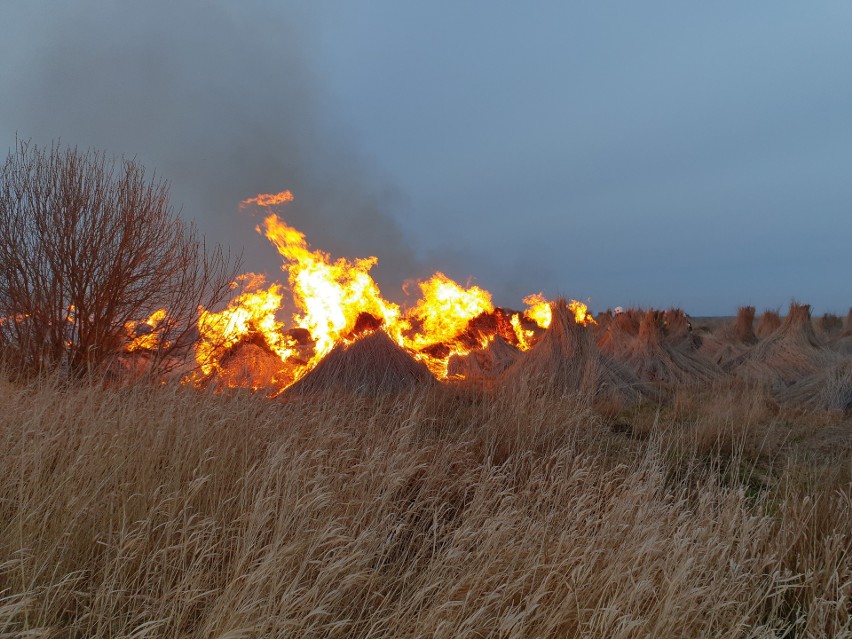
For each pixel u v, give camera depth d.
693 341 21.41
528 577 2.87
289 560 2.61
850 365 11.40
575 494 3.96
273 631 2.22
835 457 6.44
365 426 5.44
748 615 2.79
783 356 15.87
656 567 2.92
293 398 6.34
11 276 7.30
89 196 7.58
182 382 5.74
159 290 8.06
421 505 3.87
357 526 3.27
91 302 7.48
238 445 4.00
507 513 3.18
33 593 2.35
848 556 3.48
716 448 6.70
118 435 3.54
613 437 7.09
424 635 2.43
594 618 2.49
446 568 2.88
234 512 3.36
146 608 2.48
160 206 8.09
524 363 12.19
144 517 3.05
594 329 21.41
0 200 7.35
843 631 2.71
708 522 3.53
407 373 10.74
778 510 4.24
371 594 2.84
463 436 5.65
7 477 3.12
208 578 2.75
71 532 2.79
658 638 2.48
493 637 2.55
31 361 7.24
